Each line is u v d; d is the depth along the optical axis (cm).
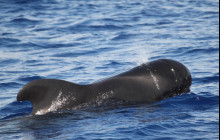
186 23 7888
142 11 9400
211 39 6228
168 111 2855
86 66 4894
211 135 2400
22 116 2858
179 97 3138
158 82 3038
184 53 5347
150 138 2395
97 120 2711
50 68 4844
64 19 8481
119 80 3030
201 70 4391
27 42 6406
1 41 6450
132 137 2414
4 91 3934
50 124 2661
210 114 2800
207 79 3975
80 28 7588
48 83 2888
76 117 2766
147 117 2739
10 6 9956
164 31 7106
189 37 6462
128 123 2634
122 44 6175
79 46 6134
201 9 9612
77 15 8931
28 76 4469
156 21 8194
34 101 2881
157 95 3031
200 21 8081
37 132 2534
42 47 6116
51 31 7319
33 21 8269
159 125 2588
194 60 4947
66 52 5759
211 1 10850
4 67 4928
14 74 4584
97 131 2514
